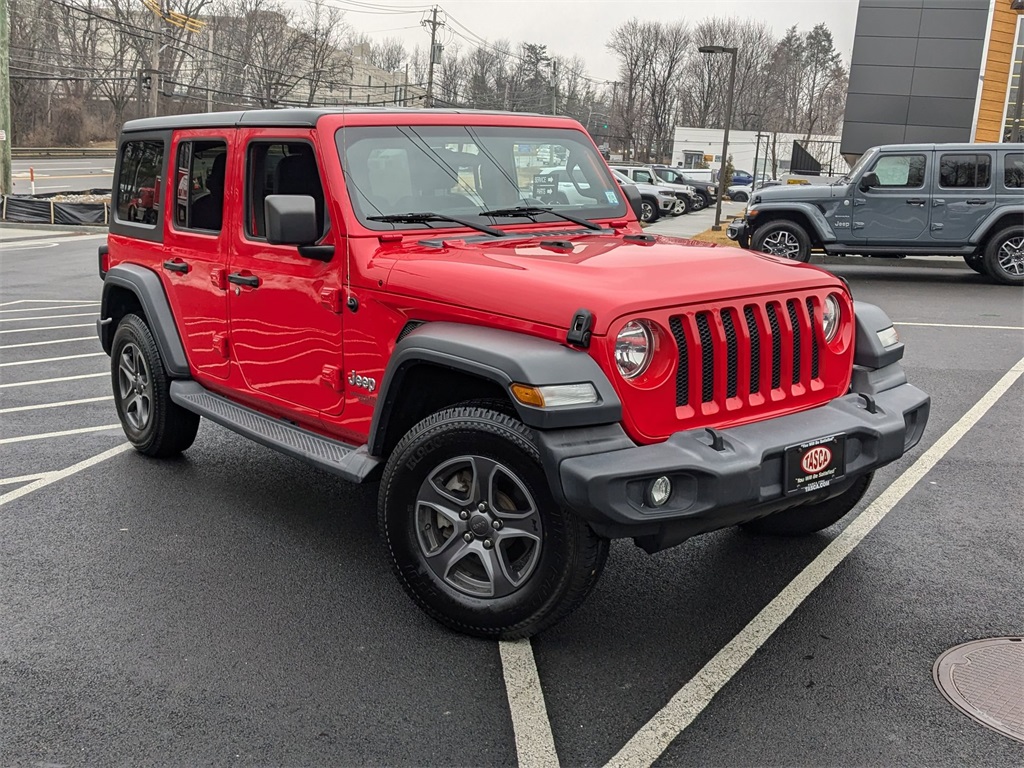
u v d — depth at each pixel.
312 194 4.19
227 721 3.10
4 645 3.59
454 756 2.92
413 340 3.54
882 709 3.15
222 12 79.19
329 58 85.38
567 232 4.53
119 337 5.83
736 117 94.62
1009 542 4.57
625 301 3.23
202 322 5.07
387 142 4.25
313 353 4.25
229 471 5.69
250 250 4.58
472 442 3.41
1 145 28.67
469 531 3.54
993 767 2.84
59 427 6.67
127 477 5.56
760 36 96.88
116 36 74.00
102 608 3.90
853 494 4.42
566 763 2.88
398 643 3.62
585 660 3.49
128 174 5.84
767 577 4.21
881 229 14.20
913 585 4.11
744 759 2.89
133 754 2.92
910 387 4.07
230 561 4.38
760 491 3.30
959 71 27.61
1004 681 3.32
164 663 3.46
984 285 14.12
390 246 4.02
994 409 7.04
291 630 3.71
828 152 72.94
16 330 10.88
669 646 3.60
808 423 3.57
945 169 13.85
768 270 3.75
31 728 3.05
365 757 2.91
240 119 4.64
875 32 28.05
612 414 3.20
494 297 3.44
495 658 3.50
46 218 26.72
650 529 3.18
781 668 3.42
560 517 3.26
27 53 68.88
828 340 3.88
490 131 4.59
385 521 3.71
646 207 30.20
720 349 3.44
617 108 99.38
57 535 4.68
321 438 4.34
